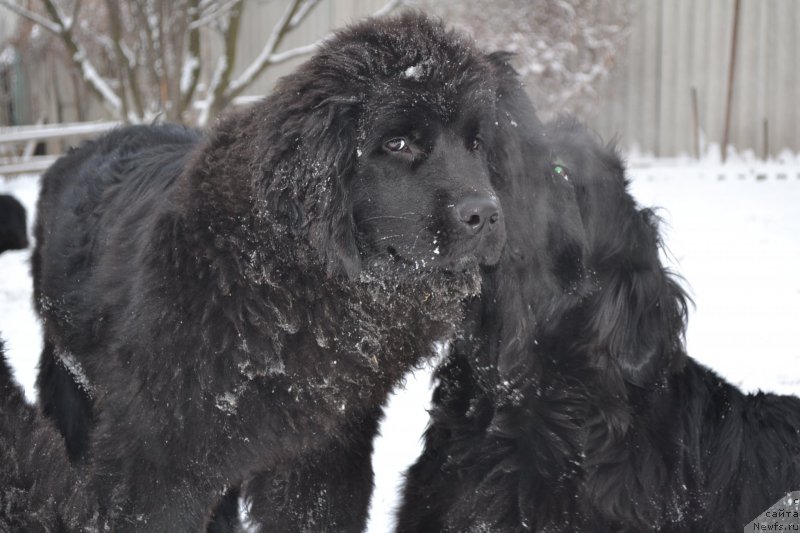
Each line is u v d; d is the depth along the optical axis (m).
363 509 3.86
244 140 3.31
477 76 3.33
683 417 3.66
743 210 10.55
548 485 3.56
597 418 3.54
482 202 3.11
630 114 15.65
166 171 3.86
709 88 14.93
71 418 4.00
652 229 3.63
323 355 3.27
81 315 3.79
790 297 7.14
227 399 3.14
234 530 4.18
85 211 4.23
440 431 3.80
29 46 19.45
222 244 3.17
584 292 3.52
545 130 3.70
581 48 14.90
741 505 3.56
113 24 12.65
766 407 3.75
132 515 3.29
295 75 3.30
